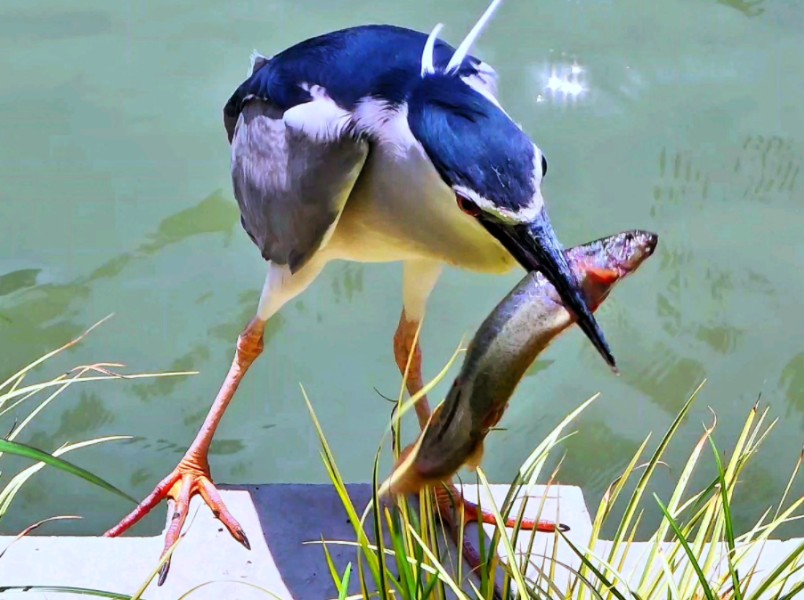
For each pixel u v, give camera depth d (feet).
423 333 35.47
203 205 39.40
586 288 17.04
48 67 44.29
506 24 46.83
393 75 21.45
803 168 41.22
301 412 33.27
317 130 21.81
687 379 34.63
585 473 31.86
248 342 25.71
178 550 22.74
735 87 44.34
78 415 32.81
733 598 18.98
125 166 40.65
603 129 42.06
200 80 43.62
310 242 23.25
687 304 36.76
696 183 40.60
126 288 36.50
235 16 46.68
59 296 36.01
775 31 47.57
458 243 22.02
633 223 38.88
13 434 20.17
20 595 20.92
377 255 24.17
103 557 22.40
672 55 46.06
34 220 38.40
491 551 19.51
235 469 31.17
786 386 34.06
